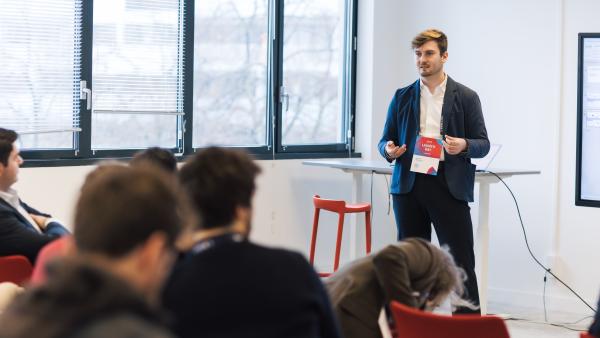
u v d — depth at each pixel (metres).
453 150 4.38
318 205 5.58
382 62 6.95
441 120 4.55
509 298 6.21
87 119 5.56
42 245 3.52
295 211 6.64
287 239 6.61
